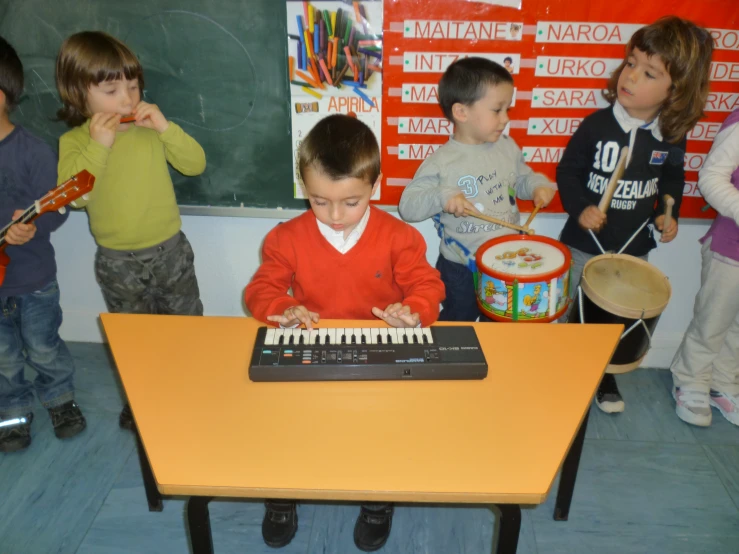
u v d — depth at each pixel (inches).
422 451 39.5
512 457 39.1
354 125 52.1
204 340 50.5
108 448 78.3
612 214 75.1
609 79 72.5
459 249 75.0
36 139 68.2
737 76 73.3
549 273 60.4
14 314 73.9
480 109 67.2
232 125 79.1
